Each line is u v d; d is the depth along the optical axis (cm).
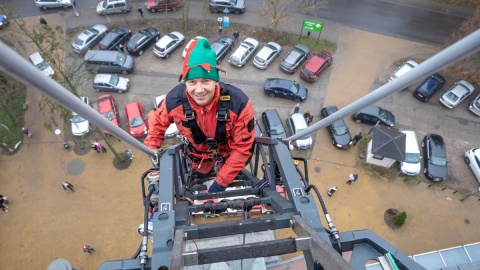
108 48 2897
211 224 470
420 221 2378
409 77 277
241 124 528
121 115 2700
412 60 3039
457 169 2603
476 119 2831
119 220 2295
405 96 2898
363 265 445
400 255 434
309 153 2594
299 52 2927
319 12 3275
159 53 2925
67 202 2348
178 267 320
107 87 2730
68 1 3128
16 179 2423
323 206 483
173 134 2530
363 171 2534
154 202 612
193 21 3188
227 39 2981
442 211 2425
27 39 2978
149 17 3197
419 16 3300
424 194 2481
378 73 2989
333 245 445
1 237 2223
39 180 2423
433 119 2809
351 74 2975
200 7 3272
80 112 306
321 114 2752
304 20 3033
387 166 2505
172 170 575
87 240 2225
